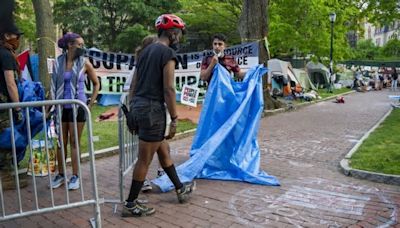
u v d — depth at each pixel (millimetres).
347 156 6945
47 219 4246
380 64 53938
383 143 8055
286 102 18391
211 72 6090
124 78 13469
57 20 28109
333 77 31922
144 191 5086
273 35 22609
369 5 20375
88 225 4094
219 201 4781
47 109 5172
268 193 5094
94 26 27344
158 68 4125
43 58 11898
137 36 26391
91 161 3854
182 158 7145
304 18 22281
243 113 5918
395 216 4309
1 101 4859
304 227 4023
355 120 13203
